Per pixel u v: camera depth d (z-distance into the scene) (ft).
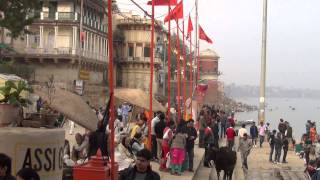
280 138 98.22
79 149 45.44
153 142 67.46
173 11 90.43
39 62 217.15
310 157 88.58
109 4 31.68
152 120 67.51
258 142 131.34
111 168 31.55
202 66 282.77
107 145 42.60
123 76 282.77
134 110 111.45
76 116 37.88
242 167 89.10
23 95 32.86
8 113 28.14
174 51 248.52
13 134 25.39
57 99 38.40
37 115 30.12
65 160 39.58
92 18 242.58
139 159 26.48
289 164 97.91
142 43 281.13
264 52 141.59
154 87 267.80
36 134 25.86
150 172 26.71
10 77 55.98
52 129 26.99
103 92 212.23
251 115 508.12
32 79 201.26
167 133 65.00
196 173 72.64
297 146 112.88
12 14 41.65
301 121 419.95
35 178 21.06
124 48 281.95
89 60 231.71
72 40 220.23
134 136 54.49
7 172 20.92
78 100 39.99
